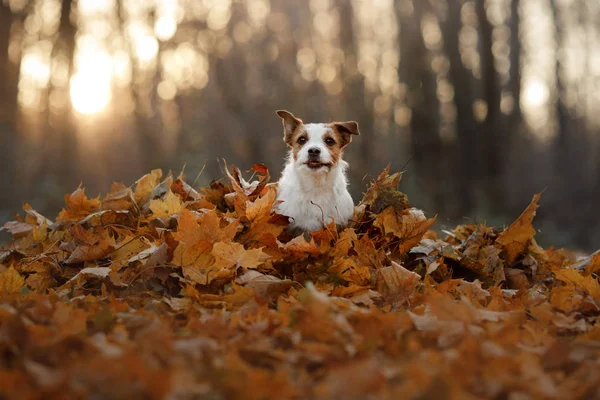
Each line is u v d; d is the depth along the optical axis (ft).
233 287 17.67
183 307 17.15
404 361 12.53
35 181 91.56
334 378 11.20
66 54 97.50
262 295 17.99
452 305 14.85
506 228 24.26
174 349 12.61
